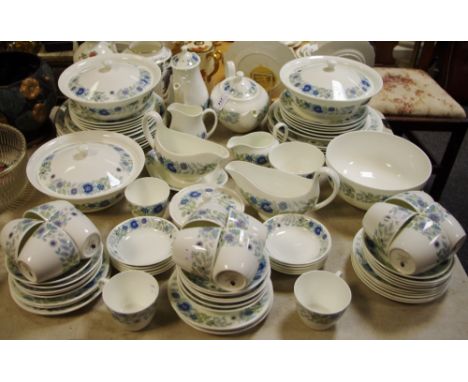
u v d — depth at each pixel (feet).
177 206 3.45
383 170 3.94
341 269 3.17
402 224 2.71
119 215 3.59
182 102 4.30
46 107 4.09
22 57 4.37
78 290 2.83
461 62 7.67
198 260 2.51
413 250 2.63
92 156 3.51
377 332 2.79
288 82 4.01
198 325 2.68
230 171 3.33
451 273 2.91
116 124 3.92
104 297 2.68
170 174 3.82
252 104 4.18
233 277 2.48
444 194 7.06
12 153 4.04
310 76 3.95
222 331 2.68
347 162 4.00
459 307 2.93
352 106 3.84
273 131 4.07
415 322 2.85
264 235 2.67
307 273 2.83
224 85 4.29
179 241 2.56
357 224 3.56
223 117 4.25
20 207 3.64
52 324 2.81
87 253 2.76
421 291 2.86
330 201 3.42
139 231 3.33
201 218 2.60
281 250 3.21
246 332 2.78
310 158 3.94
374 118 4.38
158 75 4.00
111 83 3.78
